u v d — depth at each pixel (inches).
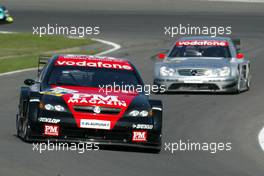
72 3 4431.6
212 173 1194.0
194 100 2016.5
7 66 2532.0
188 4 4478.3
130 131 1320.1
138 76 1465.3
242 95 2132.1
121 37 3376.0
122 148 1362.0
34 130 1314.0
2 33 3385.8
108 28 3612.2
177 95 2102.6
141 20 3875.5
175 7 4360.2
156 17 3971.5
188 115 1791.3
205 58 2199.8
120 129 1312.7
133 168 1182.3
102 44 3191.4
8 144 1307.8
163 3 4493.1
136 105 1336.1
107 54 2918.3
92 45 3169.3
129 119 1320.1
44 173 1093.8
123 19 3900.1
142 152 1338.6
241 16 4077.3
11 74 2364.7
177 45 2273.6
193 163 1270.9
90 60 1489.9
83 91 1371.8
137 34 3462.1
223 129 1643.7
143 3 4483.3
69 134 1307.8
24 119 1371.8
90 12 4109.3
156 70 2155.5
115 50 3021.7
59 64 1460.4
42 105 1314.0
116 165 1194.6
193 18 3949.3
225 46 2262.6
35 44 3149.6
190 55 2228.1
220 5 4471.0
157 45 3174.2
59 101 1317.7
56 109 1307.8
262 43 3275.1
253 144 1493.6
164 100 2000.5
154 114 1342.3
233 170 1232.8
